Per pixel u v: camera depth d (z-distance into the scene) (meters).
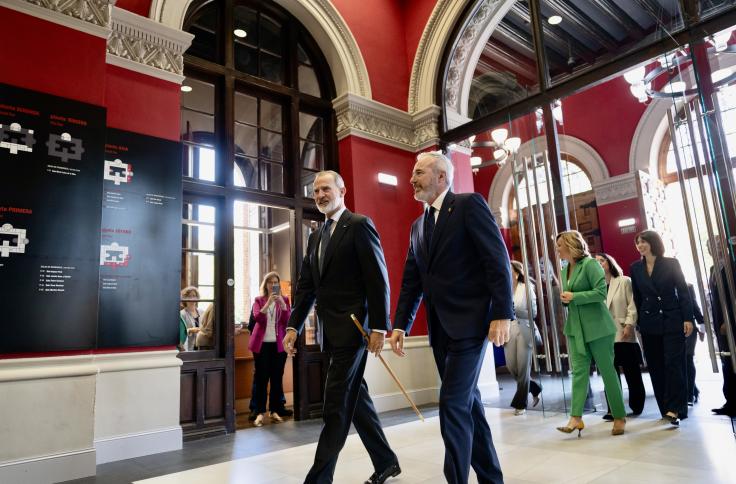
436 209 2.03
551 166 4.61
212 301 4.29
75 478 2.83
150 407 3.47
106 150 3.59
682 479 2.21
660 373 3.61
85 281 3.12
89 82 3.31
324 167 5.48
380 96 5.77
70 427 2.88
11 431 2.70
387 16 6.11
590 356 3.31
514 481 2.29
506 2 5.64
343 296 2.23
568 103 8.88
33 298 2.92
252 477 2.66
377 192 5.47
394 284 5.42
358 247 2.24
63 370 2.91
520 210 4.68
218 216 4.43
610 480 2.24
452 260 1.90
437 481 2.36
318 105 5.48
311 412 4.70
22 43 3.08
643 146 7.94
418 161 2.08
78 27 3.32
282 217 9.31
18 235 2.92
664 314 3.49
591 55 6.45
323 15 5.45
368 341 2.17
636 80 6.20
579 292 3.27
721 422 3.38
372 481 2.33
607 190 8.19
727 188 3.03
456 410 1.75
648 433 3.17
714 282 3.42
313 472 2.01
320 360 4.89
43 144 3.07
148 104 3.86
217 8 4.86
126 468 3.04
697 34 3.80
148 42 3.94
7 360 2.76
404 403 5.18
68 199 3.13
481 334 1.83
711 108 3.08
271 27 5.36
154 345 3.61
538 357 4.29
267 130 5.08
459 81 6.00
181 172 3.96
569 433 3.30
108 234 3.51
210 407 4.00
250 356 5.46
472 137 5.89
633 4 5.56
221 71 4.62
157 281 3.69
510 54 6.77
